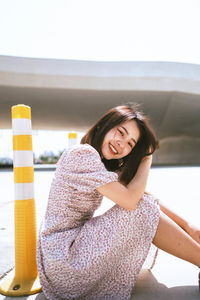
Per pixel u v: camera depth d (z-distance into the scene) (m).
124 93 16.53
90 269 1.04
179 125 23.98
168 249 1.13
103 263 1.06
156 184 5.98
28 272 1.35
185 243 1.11
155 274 1.44
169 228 1.11
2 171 13.12
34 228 1.39
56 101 17.81
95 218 1.13
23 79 15.18
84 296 1.13
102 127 1.26
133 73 15.74
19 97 16.95
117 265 1.12
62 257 1.04
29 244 1.36
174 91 16.36
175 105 18.34
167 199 3.91
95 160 1.09
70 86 15.67
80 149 1.10
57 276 1.07
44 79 15.32
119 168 1.44
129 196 1.07
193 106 18.58
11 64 14.95
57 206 1.12
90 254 1.05
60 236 1.08
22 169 1.36
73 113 20.75
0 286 1.30
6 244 1.99
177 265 1.58
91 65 15.59
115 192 1.06
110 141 1.24
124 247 1.09
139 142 1.31
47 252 1.06
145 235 1.10
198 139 28.92
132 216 1.08
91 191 1.09
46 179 7.59
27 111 1.37
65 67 15.39
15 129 1.36
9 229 2.42
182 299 1.15
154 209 1.11
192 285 1.30
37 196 4.44
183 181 6.62
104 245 1.05
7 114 21.19
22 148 1.36
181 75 16.02
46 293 1.15
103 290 1.13
